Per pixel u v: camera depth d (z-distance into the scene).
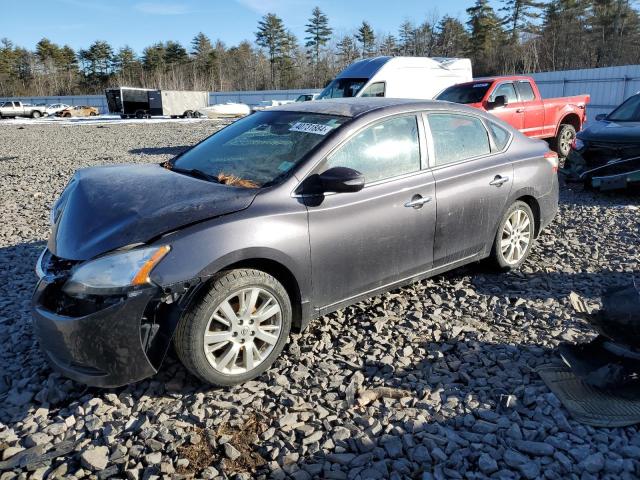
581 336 3.79
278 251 3.24
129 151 15.77
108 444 2.74
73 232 3.16
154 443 2.71
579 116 12.39
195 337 2.99
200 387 3.22
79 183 3.77
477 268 5.13
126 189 3.48
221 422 2.90
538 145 5.17
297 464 2.60
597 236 6.17
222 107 41.19
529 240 5.09
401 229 3.89
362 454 2.66
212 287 3.01
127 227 3.00
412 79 13.92
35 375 3.36
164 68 96.50
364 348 3.68
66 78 98.62
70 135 23.08
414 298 4.47
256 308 3.25
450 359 3.53
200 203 3.19
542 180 5.00
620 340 3.21
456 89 11.89
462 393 3.15
